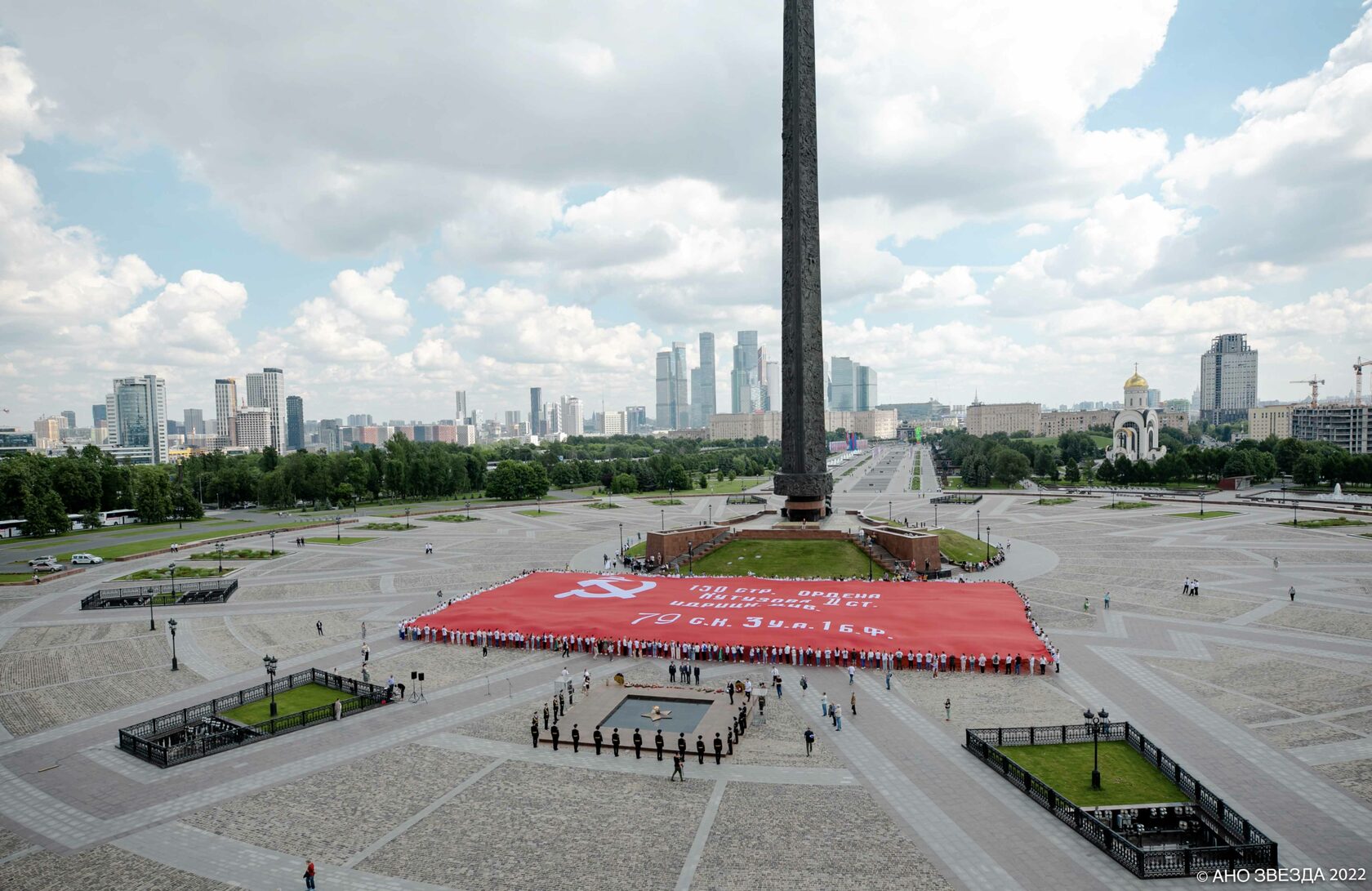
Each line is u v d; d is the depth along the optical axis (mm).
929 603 68875
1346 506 136625
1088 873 28875
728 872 29391
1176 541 106812
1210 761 37875
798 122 91188
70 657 60219
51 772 39812
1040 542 108500
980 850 30641
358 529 137750
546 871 29797
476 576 91625
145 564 103188
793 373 98125
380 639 64875
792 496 100375
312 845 32125
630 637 61344
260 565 100812
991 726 43500
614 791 36625
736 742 42094
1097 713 44688
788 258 96250
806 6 90562
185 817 34781
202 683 53844
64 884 29641
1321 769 36656
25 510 124938
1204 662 53750
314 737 43875
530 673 55375
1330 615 64312
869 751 40562
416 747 42219
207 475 193250
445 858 30906
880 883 28469
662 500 185750
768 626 62719
